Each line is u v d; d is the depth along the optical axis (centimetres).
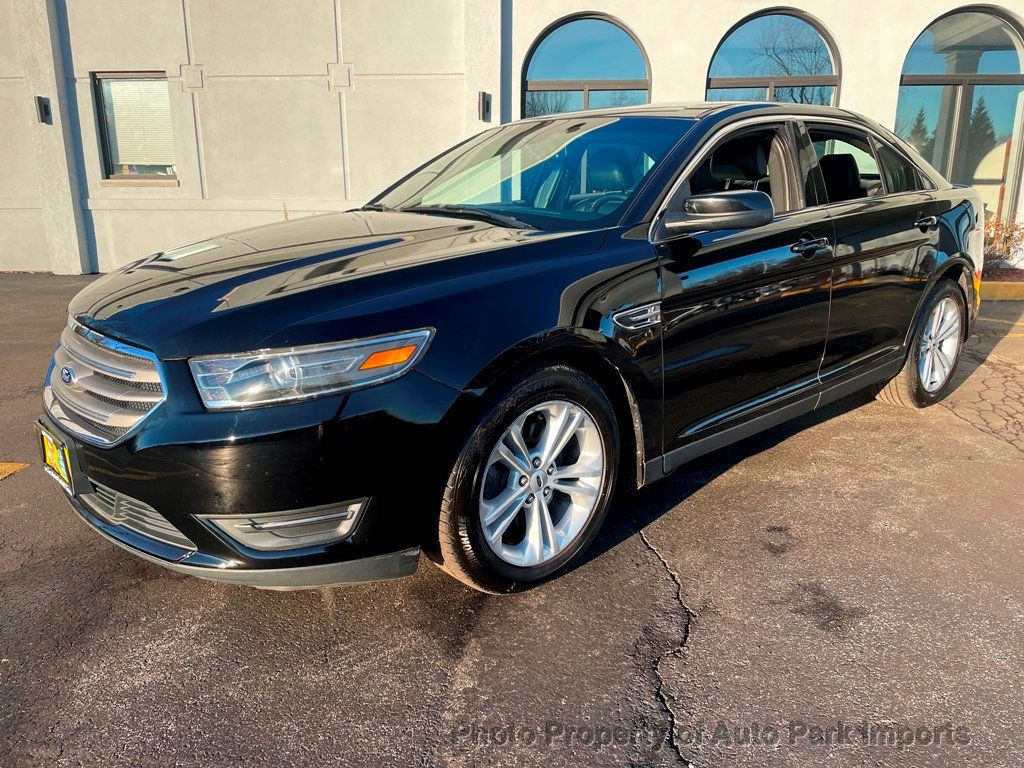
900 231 380
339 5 1002
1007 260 963
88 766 183
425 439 217
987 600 254
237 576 212
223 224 1072
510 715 202
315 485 207
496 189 334
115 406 225
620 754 189
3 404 458
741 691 211
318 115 1034
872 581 265
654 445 281
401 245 264
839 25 956
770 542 293
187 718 200
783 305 318
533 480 249
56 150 1038
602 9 973
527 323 234
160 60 1025
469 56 986
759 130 329
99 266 1094
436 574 272
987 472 359
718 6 962
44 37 1005
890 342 396
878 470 361
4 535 297
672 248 278
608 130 332
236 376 205
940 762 185
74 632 236
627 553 285
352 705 206
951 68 980
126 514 229
